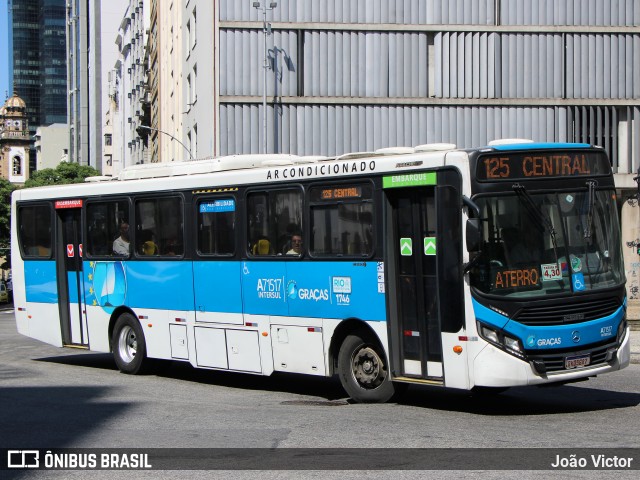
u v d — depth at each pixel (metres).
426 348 11.76
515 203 11.20
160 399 13.48
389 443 9.53
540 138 38.25
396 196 12.11
